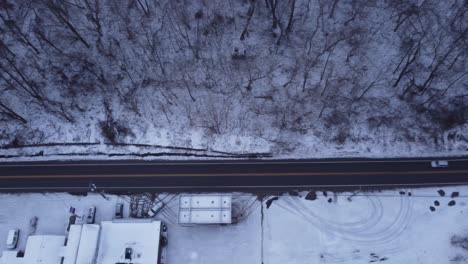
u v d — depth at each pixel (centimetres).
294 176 5212
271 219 5006
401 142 5362
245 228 4975
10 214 5084
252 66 5722
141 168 5294
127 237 4762
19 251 4844
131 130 5484
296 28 5809
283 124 5478
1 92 5700
